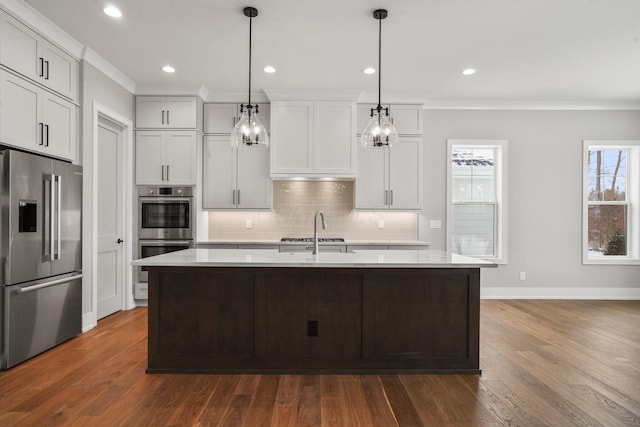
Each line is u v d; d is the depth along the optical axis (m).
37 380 2.59
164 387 2.49
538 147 5.34
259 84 4.62
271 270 2.73
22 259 2.85
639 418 2.13
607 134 5.34
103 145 4.22
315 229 3.13
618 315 4.40
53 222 3.12
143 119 4.71
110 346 3.28
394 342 2.74
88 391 2.43
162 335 2.73
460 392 2.45
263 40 3.48
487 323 4.05
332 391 2.45
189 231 4.71
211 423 2.06
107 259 4.30
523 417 2.14
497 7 2.90
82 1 2.83
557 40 3.45
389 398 2.36
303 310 2.73
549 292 5.32
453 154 5.43
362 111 5.00
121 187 4.57
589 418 2.13
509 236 5.34
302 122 4.86
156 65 4.05
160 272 2.72
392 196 5.02
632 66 4.05
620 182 5.45
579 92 4.89
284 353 2.73
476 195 5.44
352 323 2.74
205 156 4.97
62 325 3.31
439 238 5.31
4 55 2.78
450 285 2.75
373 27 3.22
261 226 5.34
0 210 2.72
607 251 5.44
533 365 2.90
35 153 3.10
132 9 2.95
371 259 2.83
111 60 3.92
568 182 5.34
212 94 4.93
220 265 2.59
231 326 2.72
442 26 3.19
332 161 4.87
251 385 2.53
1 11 2.74
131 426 2.03
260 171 4.99
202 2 2.85
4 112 2.78
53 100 3.28
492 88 4.75
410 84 4.61
